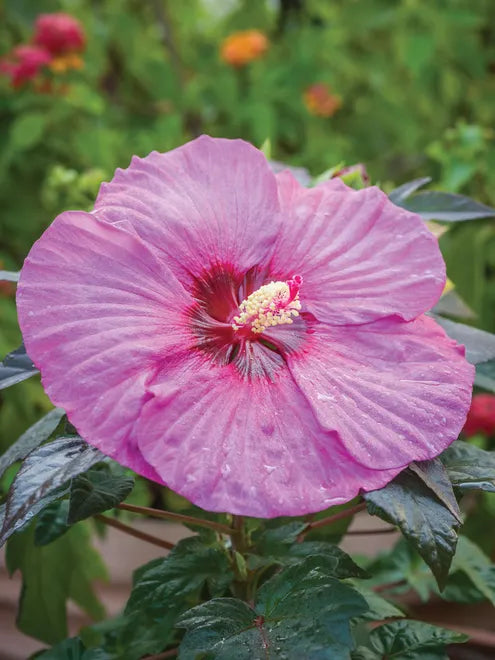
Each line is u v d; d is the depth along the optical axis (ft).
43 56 3.81
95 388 1.30
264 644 1.34
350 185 1.77
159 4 4.72
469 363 1.52
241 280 1.56
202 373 1.40
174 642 1.86
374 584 2.17
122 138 4.09
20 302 1.32
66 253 1.36
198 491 1.28
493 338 1.67
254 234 1.56
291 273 1.57
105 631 1.98
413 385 1.42
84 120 4.09
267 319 1.47
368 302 1.51
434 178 4.03
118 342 1.34
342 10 4.55
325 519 1.69
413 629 1.72
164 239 1.48
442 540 1.30
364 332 1.50
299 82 4.54
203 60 4.90
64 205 3.34
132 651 1.83
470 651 2.30
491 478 1.44
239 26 5.12
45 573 2.04
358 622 1.70
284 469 1.33
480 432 3.08
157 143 3.98
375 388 1.41
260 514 1.28
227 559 1.65
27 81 4.00
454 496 1.41
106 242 1.39
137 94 4.82
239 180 1.57
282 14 5.44
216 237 1.53
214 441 1.33
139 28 4.71
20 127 3.77
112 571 2.76
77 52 3.95
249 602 1.67
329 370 1.45
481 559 2.01
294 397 1.41
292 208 1.62
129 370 1.33
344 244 1.57
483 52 4.40
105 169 3.77
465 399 1.41
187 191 1.54
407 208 1.84
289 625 1.36
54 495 1.41
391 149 4.53
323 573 1.43
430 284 1.51
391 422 1.38
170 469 1.29
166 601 1.59
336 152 4.25
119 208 1.46
